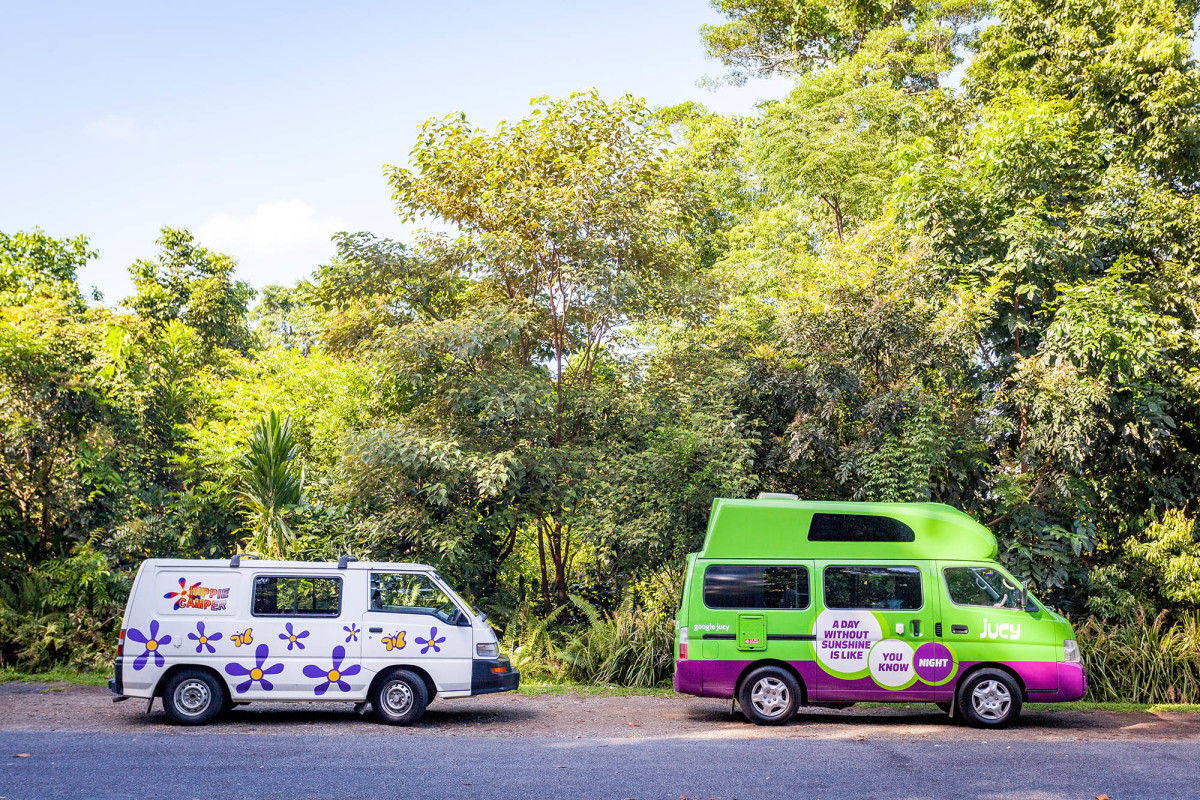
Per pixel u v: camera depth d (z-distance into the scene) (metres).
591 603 16.31
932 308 14.72
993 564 10.30
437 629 10.00
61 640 14.47
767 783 7.11
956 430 14.50
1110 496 15.53
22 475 16.83
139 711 10.65
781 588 10.37
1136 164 17.42
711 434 15.07
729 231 28.84
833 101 25.77
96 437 17.33
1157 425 14.18
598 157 16.11
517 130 17.00
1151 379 14.96
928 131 23.78
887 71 30.27
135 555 17.22
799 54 39.16
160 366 19.75
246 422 18.69
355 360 17.77
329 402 19.08
